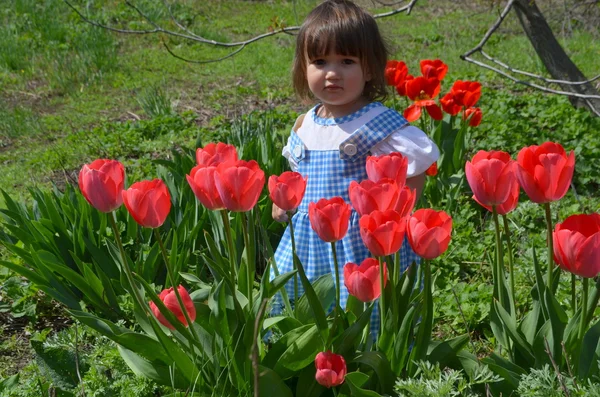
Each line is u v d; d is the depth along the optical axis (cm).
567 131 615
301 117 334
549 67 681
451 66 997
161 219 211
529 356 229
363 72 299
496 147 595
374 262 221
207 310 244
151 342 237
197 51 1103
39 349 271
